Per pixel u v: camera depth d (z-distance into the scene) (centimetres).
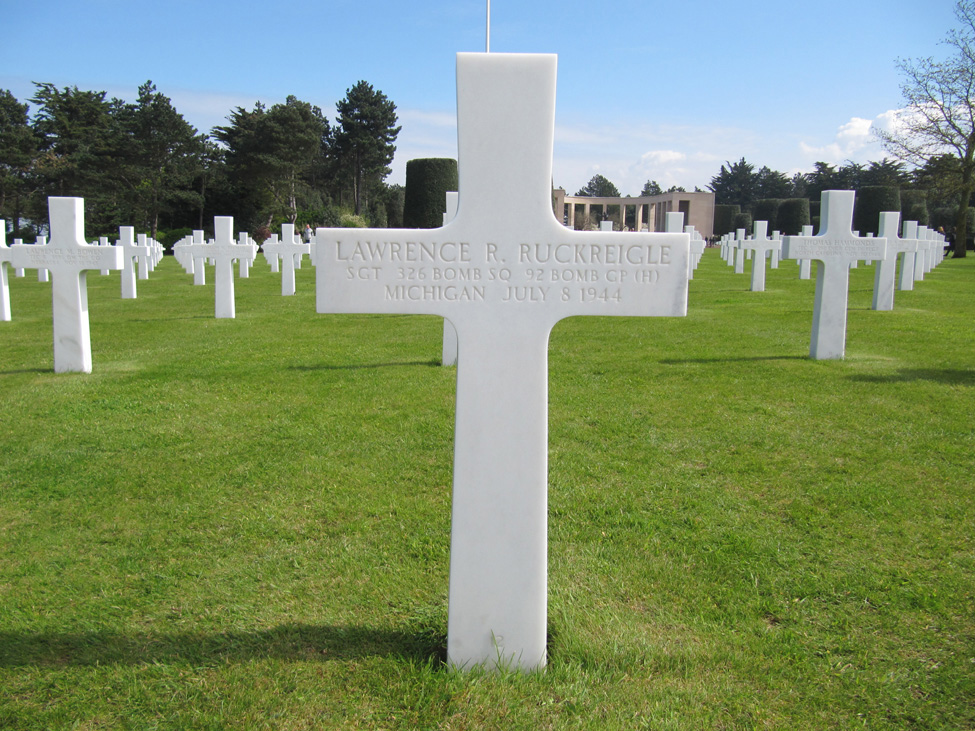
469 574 269
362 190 7575
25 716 251
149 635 302
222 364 862
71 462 507
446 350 842
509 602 271
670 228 1816
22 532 401
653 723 246
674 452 527
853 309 1380
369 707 254
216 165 6025
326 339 1059
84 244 793
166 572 356
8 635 300
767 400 671
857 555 370
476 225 254
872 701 259
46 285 2048
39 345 1014
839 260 856
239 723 247
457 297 257
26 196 5078
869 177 7881
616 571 355
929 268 2480
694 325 1184
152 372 812
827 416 614
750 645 293
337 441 552
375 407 650
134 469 495
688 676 273
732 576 352
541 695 259
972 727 246
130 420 612
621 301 257
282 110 5472
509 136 249
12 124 5228
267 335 1105
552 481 471
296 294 1784
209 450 534
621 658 283
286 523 411
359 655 284
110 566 362
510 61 244
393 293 258
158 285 2064
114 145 5138
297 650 288
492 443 262
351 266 257
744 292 1794
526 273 256
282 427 589
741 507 431
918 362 852
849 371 796
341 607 322
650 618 316
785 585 342
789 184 9356
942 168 3528
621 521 413
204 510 428
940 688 266
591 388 723
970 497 438
